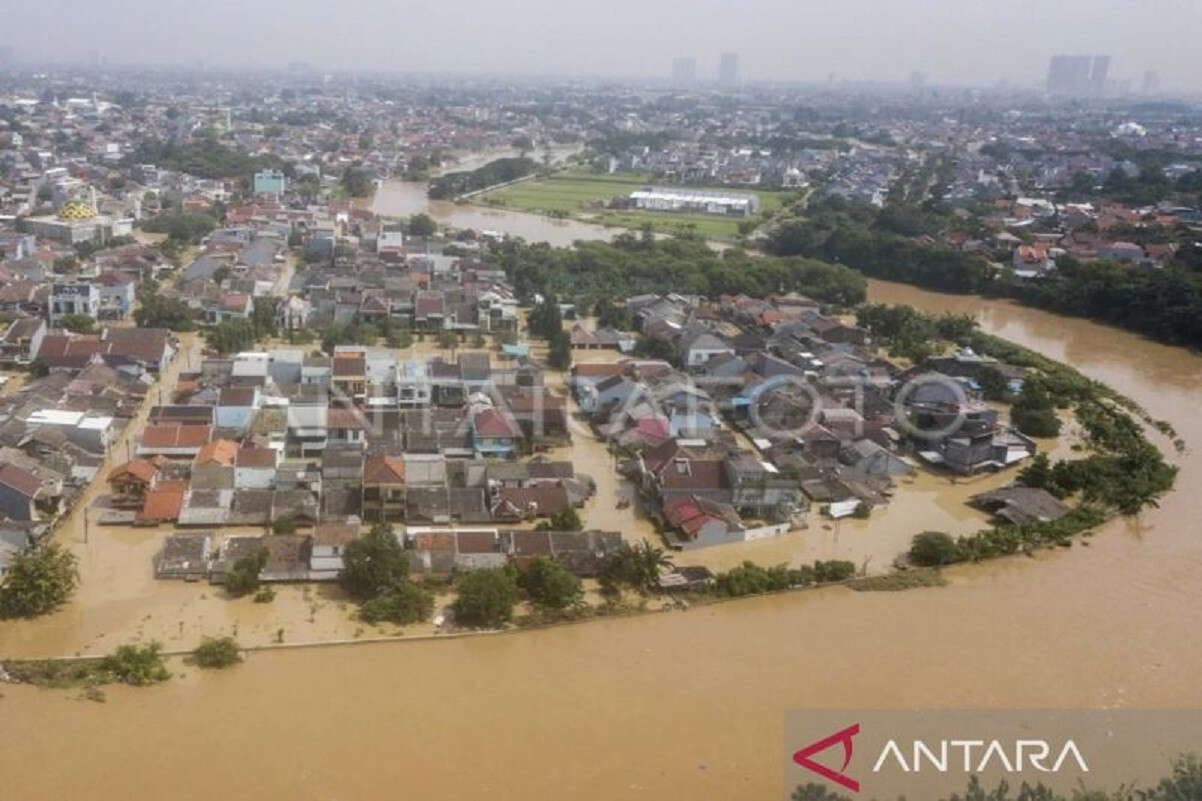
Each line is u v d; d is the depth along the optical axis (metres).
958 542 67.50
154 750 44.47
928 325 124.12
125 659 49.84
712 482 71.69
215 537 64.31
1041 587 63.81
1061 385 103.81
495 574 57.09
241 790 42.16
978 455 82.44
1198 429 97.00
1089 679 53.38
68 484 69.25
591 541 63.12
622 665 53.09
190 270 130.25
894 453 83.75
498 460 77.12
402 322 114.56
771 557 66.81
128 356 93.06
